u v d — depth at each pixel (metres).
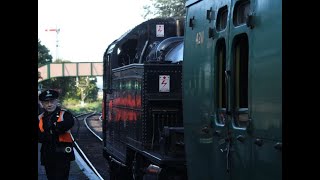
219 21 4.84
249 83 3.93
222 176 4.60
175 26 10.31
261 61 3.72
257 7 3.83
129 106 9.23
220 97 4.78
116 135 10.67
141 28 10.34
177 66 8.18
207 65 5.07
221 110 4.73
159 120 8.16
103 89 12.55
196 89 5.41
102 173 13.37
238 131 4.19
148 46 10.20
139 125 8.37
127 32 10.82
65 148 6.72
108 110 11.93
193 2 5.59
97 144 20.88
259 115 3.73
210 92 4.96
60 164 6.71
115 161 10.70
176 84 8.21
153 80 8.13
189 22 5.73
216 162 4.77
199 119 5.29
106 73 12.23
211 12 5.00
